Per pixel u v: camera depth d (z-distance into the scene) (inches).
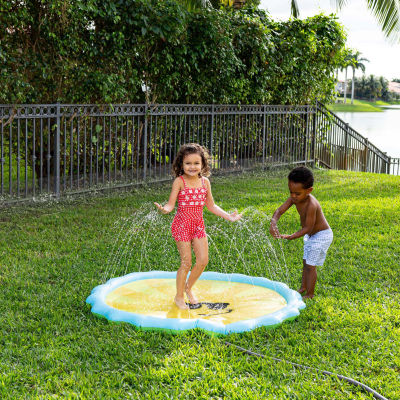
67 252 233.6
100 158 407.5
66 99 353.1
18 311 162.1
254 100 508.1
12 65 322.3
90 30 351.6
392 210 332.2
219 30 425.1
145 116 398.6
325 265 218.2
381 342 142.3
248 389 116.6
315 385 118.9
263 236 265.4
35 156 338.6
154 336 144.3
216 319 157.6
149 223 290.7
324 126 601.0
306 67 543.2
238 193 390.3
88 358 133.2
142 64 397.7
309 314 162.6
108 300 174.2
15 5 308.7
